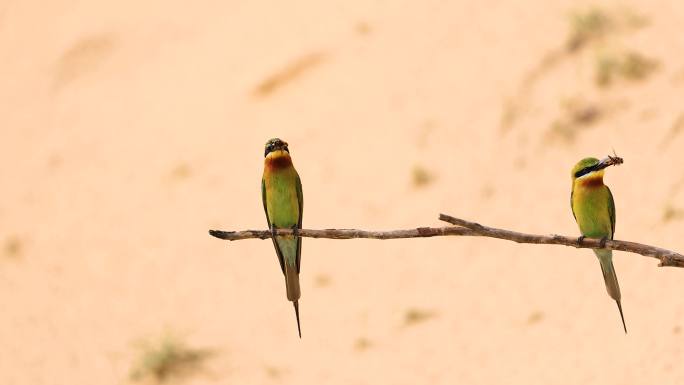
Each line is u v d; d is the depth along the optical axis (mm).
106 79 29078
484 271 16734
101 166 24906
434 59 21906
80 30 31953
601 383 13656
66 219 23500
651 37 18500
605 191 9750
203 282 19719
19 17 35438
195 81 26531
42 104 29172
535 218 16938
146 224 22125
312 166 20953
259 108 23734
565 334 14820
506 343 15188
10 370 19000
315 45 24719
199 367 17172
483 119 19375
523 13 21391
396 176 19531
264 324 17859
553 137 17953
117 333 19141
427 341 15906
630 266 15266
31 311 20734
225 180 22203
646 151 16719
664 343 13711
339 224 19156
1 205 24953
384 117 21172
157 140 24750
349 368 16016
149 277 20500
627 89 17875
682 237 14938
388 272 17703
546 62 19469
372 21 24547
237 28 28047
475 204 17891
